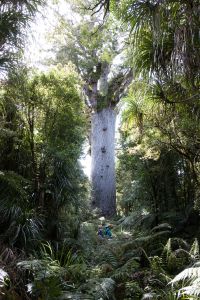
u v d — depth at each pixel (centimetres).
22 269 384
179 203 696
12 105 504
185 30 312
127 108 448
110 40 1056
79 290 381
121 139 998
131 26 350
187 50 312
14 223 447
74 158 600
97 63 1272
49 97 538
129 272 446
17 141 516
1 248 409
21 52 426
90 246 586
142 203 782
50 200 557
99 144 1397
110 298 396
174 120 415
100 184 1366
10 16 388
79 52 1187
